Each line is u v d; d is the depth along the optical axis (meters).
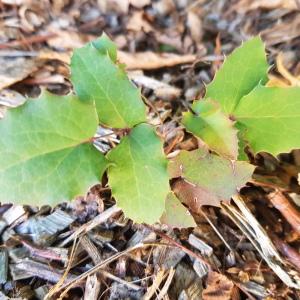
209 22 0.24
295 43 0.23
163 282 0.17
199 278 0.17
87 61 0.15
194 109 0.15
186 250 0.17
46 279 0.17
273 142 0.16
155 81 0.22
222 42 0.24
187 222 0.16
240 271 0.17
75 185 0.14
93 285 0.17
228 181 0.16
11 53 0.22
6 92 0.21
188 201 0.16
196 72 0.23
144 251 0.18
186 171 0.16
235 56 0.16
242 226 0.18
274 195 0.19
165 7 0.24
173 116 0.21
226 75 0.16
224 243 0.18
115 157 0.14
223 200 0.16
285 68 0.22
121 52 0.23
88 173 0.14
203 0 0.25
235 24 0.24
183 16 0.24
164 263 0.17
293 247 0.18
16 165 0.13
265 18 0.24
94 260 0.18
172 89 0.22
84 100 0.15
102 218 0.18
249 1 0.24
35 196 0.14
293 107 0.15
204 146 0.16
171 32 0.24
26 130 0.14
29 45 0.22
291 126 0.16
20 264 0.18
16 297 0.17
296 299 0.17
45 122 0.14
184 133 0.19
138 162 0.14
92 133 0.14
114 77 0.15
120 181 0.14
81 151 0.14
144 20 0.24
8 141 0.13
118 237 0.18
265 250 0.18
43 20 0.23
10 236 0.18
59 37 0.23
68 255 0.18
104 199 0.18
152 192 0.14
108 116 0.15
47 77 0.22
